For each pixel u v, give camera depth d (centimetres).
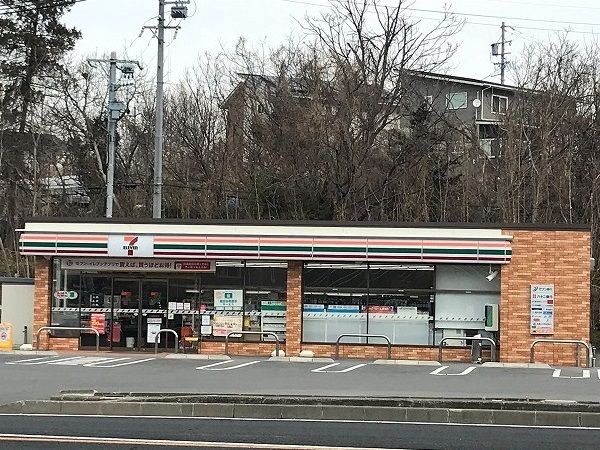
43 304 2741
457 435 1219
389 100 4119
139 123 4728
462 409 1396
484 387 1802
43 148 4775
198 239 2645
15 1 4750
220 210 4350
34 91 4784
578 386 1845
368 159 4122
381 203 4084
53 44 4809
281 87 4234
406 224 2633
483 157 4350
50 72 4791
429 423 1345
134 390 1670
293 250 2619
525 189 4078
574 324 2573
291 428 1266
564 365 2544
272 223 2666
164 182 4541
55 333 2750
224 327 2714
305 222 2655
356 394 1614
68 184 5038
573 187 4103
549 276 2589
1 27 4741
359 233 2631
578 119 4156
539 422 1355
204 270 2716
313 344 2664
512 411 1373
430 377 2023
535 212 3903
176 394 1532
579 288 2580
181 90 4703
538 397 1602
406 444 1128
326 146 4084
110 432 1204
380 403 1438
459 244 2583
